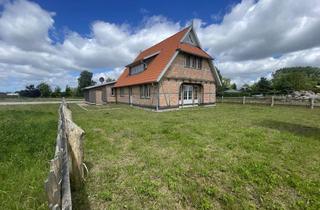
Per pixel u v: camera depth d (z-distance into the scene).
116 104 24.09
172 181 3.65
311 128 8.25
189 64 18.03
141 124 8.94
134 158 4.76
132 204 2.99
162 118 11.18
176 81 16.91
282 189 3.47
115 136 6.74
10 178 3.35
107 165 4.34
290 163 4.52
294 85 45.81
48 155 4.41
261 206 3.03
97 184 3.52
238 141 6.11
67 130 3.39
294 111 14.68
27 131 6.29
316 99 17.08
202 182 3.68
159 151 5.23
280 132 7.39
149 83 16.20
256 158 4.79
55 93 51.59
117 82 25.55
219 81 21.16
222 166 4.29
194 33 18.83
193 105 19.48
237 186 3.53
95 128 7.98
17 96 49.66
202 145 5.73
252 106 19.75
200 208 2.96
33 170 3.65
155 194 3.22
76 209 2.83
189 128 8.05
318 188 3.46
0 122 7.76
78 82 66.62
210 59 19.56
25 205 2.68
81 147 3.36
